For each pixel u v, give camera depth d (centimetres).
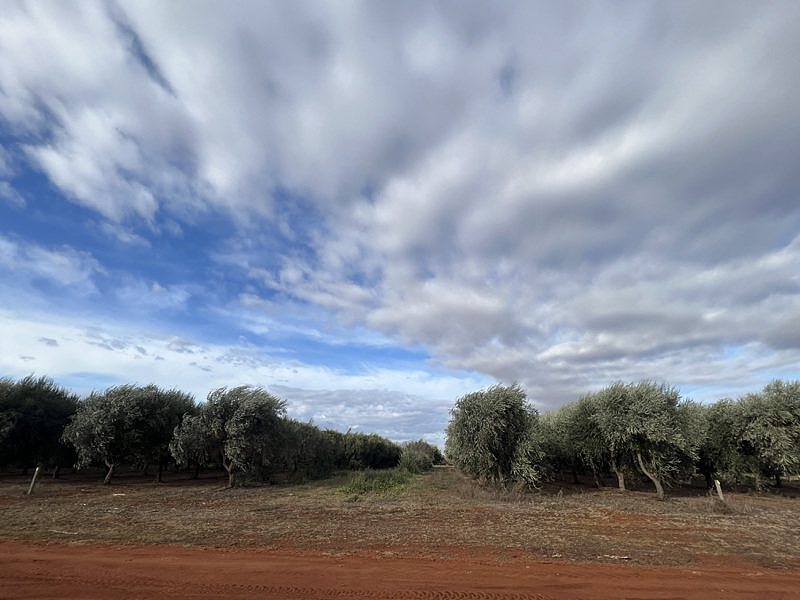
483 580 842
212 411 2720
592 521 1577
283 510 1733
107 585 777
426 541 1195
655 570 945
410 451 5047
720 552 1129
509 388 2695
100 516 1483
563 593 775
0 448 2700
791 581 884
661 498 2323
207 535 1222
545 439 2755
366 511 1738
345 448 4641
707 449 2828
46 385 3175
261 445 2678
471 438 2650
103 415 2692
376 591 770
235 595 736
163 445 2964
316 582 815
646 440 2491
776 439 2495
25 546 1064
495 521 1538
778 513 1841
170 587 771
